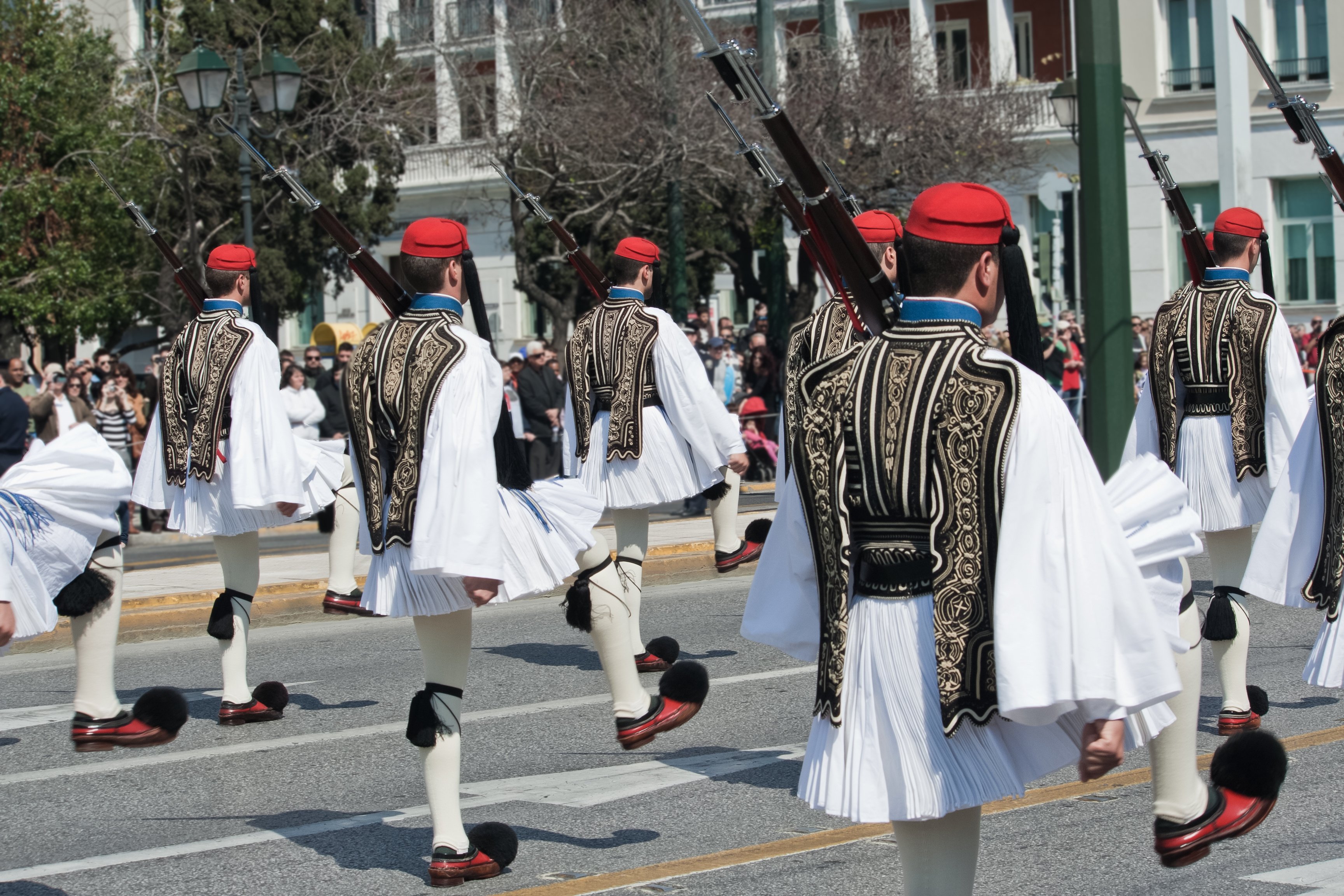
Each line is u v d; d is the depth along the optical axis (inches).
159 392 409.7
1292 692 411.8
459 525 247.8
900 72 1390.3
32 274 1422.2
